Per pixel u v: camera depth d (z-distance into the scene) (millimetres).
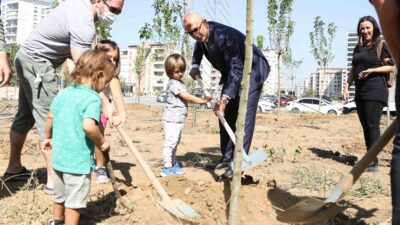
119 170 5645
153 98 63188
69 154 3301
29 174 4918
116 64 4145
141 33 14414
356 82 6309
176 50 14641
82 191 3348
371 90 6070
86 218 3816
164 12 13828
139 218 3859
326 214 2750
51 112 3461
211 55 4777
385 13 2361
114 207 3977
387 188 5121
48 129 3527
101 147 3400
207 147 8367
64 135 3314
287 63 29047
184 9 8383
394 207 2205
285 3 19750
